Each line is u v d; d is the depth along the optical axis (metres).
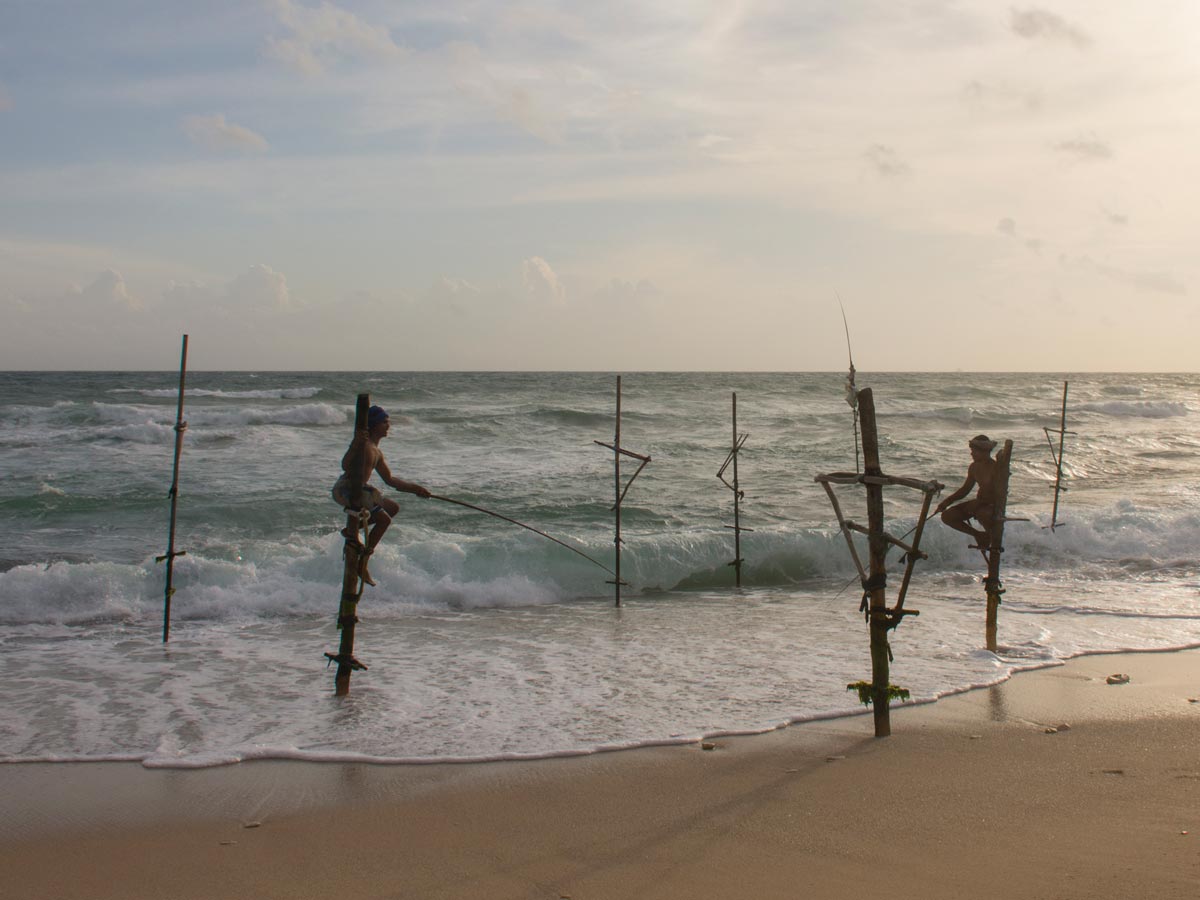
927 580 13.03
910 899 4.05
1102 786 5.54
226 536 15.15
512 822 5.13
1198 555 14.16
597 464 23.28
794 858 4.57
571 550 12.88
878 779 5.70
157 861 4.70
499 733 6.67
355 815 5.26
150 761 6.13
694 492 19.48
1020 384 79.56
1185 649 9.15
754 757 6.15
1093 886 4.13
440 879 4.43
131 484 19.19
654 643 9.54
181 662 8.83
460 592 11.89
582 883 4.34
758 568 13.70
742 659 8.82
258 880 4.46
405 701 7.50
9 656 9.05
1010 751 6.21
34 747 6.45
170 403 42.72
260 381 73.31
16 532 15.23
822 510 17.58
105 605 11.05
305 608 11.28
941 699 7.46
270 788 5.69
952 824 4.97
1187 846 4.61
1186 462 25.64
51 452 23.98
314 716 7.12
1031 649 9.05
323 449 25.19
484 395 50.34
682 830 4.96
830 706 7.27
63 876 4.54
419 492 8.12
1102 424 40.06
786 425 34.47
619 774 5.86
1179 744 6.36
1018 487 21.09
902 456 25.70
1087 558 14.27
